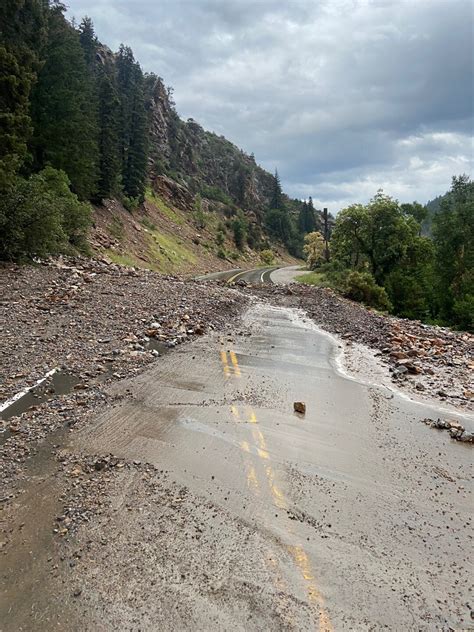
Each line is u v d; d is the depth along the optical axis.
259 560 3.40
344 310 17.55
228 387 7.47
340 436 5.83
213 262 59.38
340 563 3.43
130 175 52.31
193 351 9.66
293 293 22.88
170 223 63.00
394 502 4.35
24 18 22.66
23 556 3.35
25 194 15.73
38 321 10.05
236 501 4.20
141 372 7.91
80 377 7.34
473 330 26.61
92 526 3.72
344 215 34.84
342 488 4.55
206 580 3.17
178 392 7.06
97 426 5.66
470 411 6.96
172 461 4.89
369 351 10.80
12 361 7.64
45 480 4.39
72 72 31.27
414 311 30.92
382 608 3.01
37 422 5.63
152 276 20.20
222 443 5.41
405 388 8.02
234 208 108.50
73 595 3.00
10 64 18.64
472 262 34.47
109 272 18.42
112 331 10.17
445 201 38.06
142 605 2.93
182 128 127.12
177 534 3.66
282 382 7.95
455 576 3.37
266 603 2.98
